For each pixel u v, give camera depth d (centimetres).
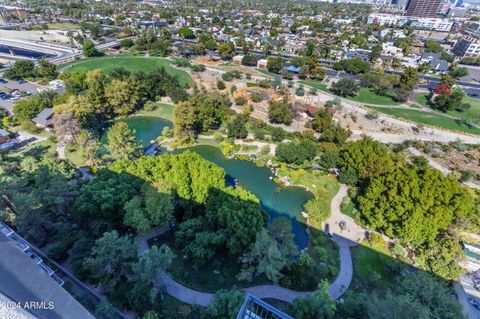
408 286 3672
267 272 3625
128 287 3647
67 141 7062
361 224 5334
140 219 4078
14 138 7375
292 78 13575
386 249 4791
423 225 4469
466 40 17888
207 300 3741
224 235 4078
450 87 11144
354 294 3916
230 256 4238
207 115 8094
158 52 15938
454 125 9706
